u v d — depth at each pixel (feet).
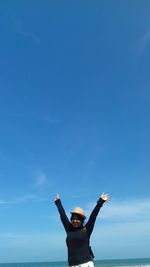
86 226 12.38
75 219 12.36
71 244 12.20
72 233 12.32
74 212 12.39
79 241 12.16
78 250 12.10
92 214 12.45
